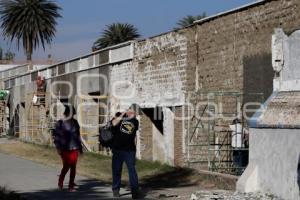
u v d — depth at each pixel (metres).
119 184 14.30
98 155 27.89
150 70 24.08
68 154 15.44
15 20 69.38
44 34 70.12
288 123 12.76
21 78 45.56
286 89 14.34
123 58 26.66
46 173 20.00
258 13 17.19
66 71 35.00
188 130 21.05
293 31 14.44
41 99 39.44
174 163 21.95
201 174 17.91
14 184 16.98
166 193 15.14
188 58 21.11
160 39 23.19
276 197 13.03
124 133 13.93
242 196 13.27
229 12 18.58
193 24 20.78
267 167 13.49
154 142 24.39
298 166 11.16
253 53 17.38
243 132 17.77
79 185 16.80
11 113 48.69
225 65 18.91
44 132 38.81
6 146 35.53
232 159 18.25
